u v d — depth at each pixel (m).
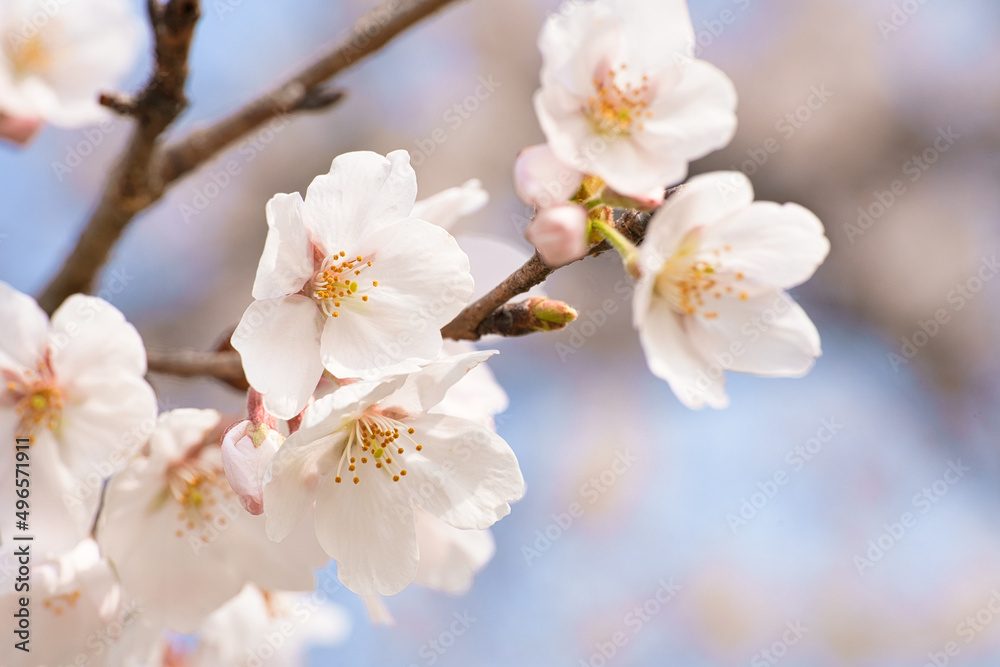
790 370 0.47
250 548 0.48
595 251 0.46
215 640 0.51
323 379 0.47
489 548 0.50
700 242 0.47
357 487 0.46
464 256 0.46
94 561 0.47
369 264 0.46
